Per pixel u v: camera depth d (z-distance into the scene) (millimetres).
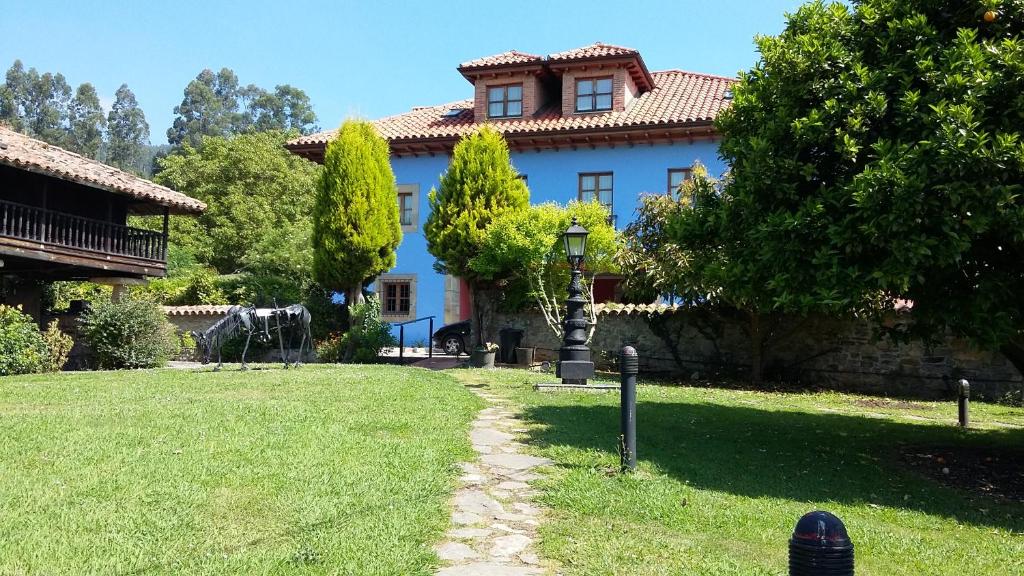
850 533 4707
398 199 22859
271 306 20312
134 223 36094
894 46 6922
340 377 11812
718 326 15461
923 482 6648
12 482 4699
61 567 3346
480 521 4512
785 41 7609
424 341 22141
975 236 6133
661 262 15539
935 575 4031
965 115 5680
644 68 21953
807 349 15000
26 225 14438
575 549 4027
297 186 40250
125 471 5031
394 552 3734
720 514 4895
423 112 25719
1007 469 7383
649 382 14258
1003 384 13453
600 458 6344
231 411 7836
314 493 4676
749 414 10125
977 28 6551
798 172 6859
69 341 15305
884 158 5902
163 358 16062
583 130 20422
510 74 22141
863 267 6270
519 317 17219
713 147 20266
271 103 104375
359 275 18781
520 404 9633
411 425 7340
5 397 9148
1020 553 4574
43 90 113562
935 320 6832
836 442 8367
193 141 97688
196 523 4035
